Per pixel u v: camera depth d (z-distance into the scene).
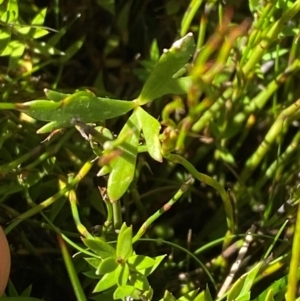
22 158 0.20
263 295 0.19
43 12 0.22
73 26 0.25
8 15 0.21
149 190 0.24
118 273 0.17
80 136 0.22
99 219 0.22
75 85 0.25
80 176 0.19
